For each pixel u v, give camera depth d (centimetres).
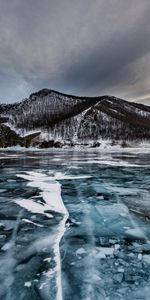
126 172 1747
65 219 744
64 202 936
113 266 471
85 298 380
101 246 560
